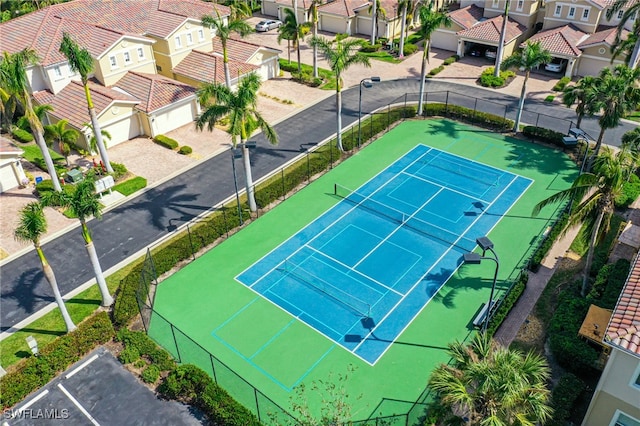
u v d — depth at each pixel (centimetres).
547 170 4462
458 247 3616
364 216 3953
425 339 2955
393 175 4450
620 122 5116
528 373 2017
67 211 4038
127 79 5347
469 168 4522
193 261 3575
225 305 3216
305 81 6203
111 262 3566
